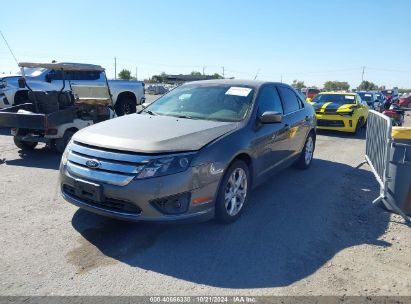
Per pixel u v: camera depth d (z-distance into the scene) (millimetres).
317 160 7770
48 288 2877
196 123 4301
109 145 3602
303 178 6238
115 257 3377
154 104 5336
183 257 3422
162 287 2953
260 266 3320
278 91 5676
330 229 4168
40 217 4191
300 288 3012
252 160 4406
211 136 3914
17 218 4148
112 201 3535
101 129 4027
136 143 3562
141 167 3412
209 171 3650
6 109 7609
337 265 3389
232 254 3512
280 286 3029
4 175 5949
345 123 11734
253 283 3057
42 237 3703
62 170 3891
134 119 4512
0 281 2939
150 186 3375
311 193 5426
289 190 5527
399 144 4512
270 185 5754
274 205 4859
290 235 3969
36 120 7004
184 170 3482
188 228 4020
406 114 24422
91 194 3586
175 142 3633
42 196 4906
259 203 4914
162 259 3375
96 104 8906
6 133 10688
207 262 3352
